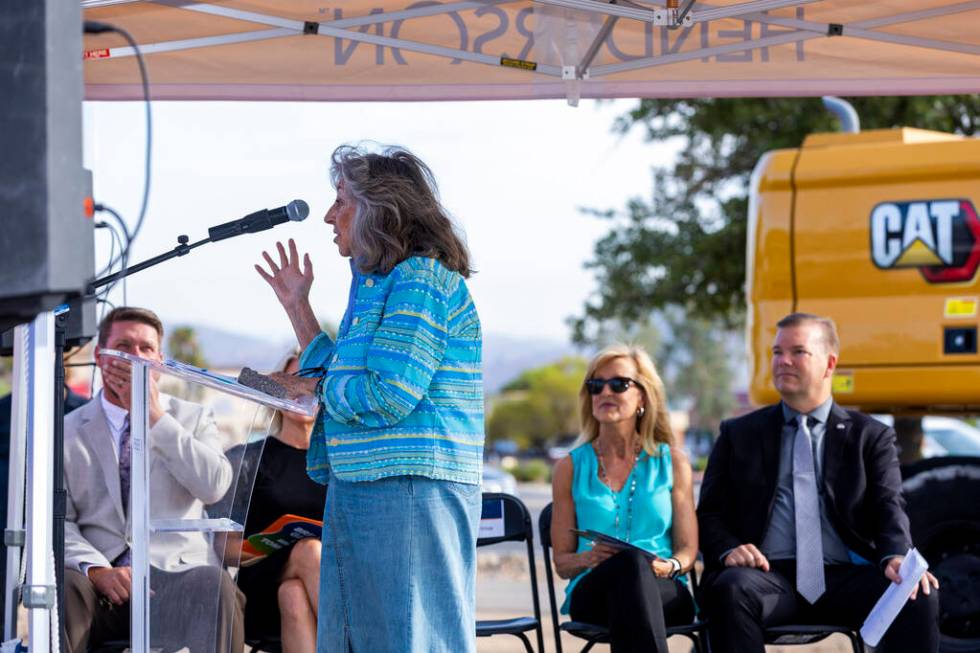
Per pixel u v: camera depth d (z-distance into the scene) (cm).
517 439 8619
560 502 506
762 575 477
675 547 497
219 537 363
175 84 490
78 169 236
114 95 487
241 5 466
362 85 493
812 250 624
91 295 339
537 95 495
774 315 629
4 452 484
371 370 324
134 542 334
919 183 612
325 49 487
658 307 1486
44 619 330
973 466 561
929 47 475
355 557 331
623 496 501
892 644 461
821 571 481
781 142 1373
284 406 328
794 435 506
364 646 330
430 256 336
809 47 484
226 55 486
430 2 471
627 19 474
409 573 326
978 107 1281
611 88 493
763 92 493
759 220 635
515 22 478
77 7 239
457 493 332
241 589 448
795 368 501
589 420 516
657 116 1482
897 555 466
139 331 454
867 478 496
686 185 1508
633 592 448
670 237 1481
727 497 514
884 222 614
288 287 360
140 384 335
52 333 341
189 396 395
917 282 609
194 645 357
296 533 440
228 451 371
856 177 621
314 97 495
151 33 473
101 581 428
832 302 620
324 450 351
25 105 232
